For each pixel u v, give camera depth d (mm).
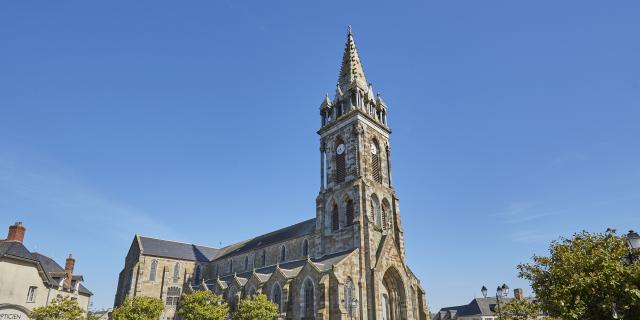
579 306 25062
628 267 24234
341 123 68938
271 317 51500
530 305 32438
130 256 93562
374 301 53688
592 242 28594
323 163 70062
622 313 23797
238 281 65500
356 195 60812
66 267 73562
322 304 49312
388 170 69375
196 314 54906
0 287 50719
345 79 74000
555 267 27844
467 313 107125
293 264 66688
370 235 57938
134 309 55281
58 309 48188
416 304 60719
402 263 60844
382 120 72250
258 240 84375
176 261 91500
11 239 58500
